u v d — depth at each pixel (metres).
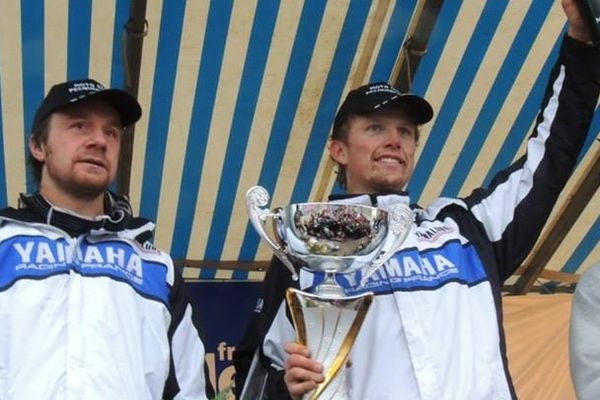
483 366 3.83
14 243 3.81
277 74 6.67
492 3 6.39
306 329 3.77
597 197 7.80
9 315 3.63
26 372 3.53
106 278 3.83
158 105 6.71
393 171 4.23
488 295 4.03
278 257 4.13
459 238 4.18
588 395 3.16
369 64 6.73
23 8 6.02
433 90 6.96
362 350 3.89
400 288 3.95
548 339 8.13
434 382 3.74
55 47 6.30
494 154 7.46
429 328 3.86
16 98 6.55
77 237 3.92
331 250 3.84
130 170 6.73
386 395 3.77
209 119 6.88
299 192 7.57
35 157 4.10
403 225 3.96
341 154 4.42
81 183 3.94
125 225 4.07
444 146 7.34
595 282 3.35
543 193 4.23
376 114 4.26
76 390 3.53
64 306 3.70
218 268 8.01
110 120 4.09
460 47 6.68
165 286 4.06
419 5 6.28
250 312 8.11
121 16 6.13
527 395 7.97
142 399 3.68
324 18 6.35
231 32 6.36
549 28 6.57
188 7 6.17
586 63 4.25
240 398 4.20
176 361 4.02
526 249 4.23
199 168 7.22
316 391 3.68
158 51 6.39
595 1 4.12
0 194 7.19
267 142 7.13
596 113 6.97
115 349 3.68
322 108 6.96
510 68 6.83
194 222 7.67
